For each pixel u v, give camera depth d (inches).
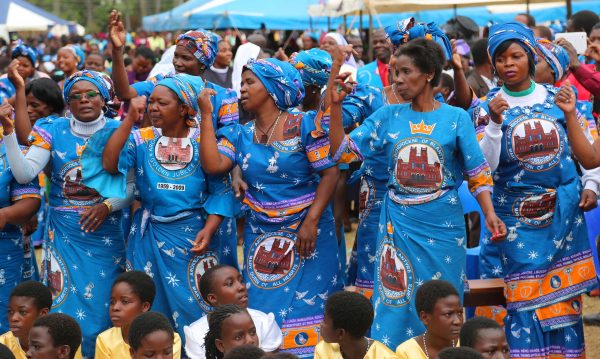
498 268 235.1
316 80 247.4
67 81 233.8
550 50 237.0
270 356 155.7
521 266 217.3
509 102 219.5
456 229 204.1
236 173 237.8
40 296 211.8
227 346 184.5
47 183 404.5
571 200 215.8
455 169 204.7
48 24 1198.3
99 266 233.0
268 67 219.1
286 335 220.4
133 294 210.8
